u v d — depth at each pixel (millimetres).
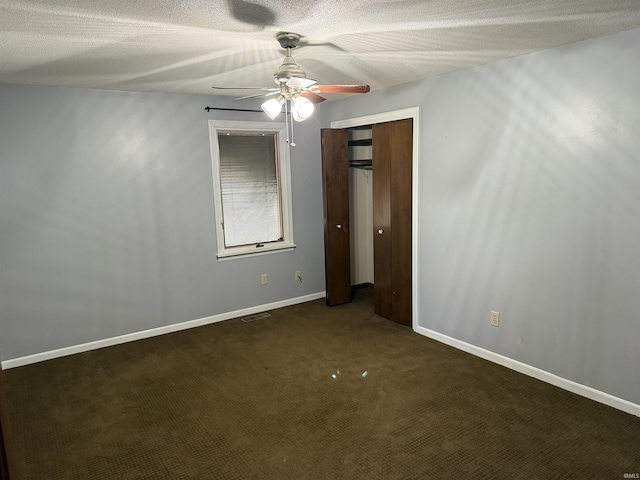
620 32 2508
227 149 4551
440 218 3811
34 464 2396
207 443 2557
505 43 2691
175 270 4328
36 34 2229
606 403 2832
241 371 3457
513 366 3369
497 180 3305
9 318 3617
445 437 2547
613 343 2758
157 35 2289
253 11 1965
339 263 4980
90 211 3861
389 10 1993
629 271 2635
